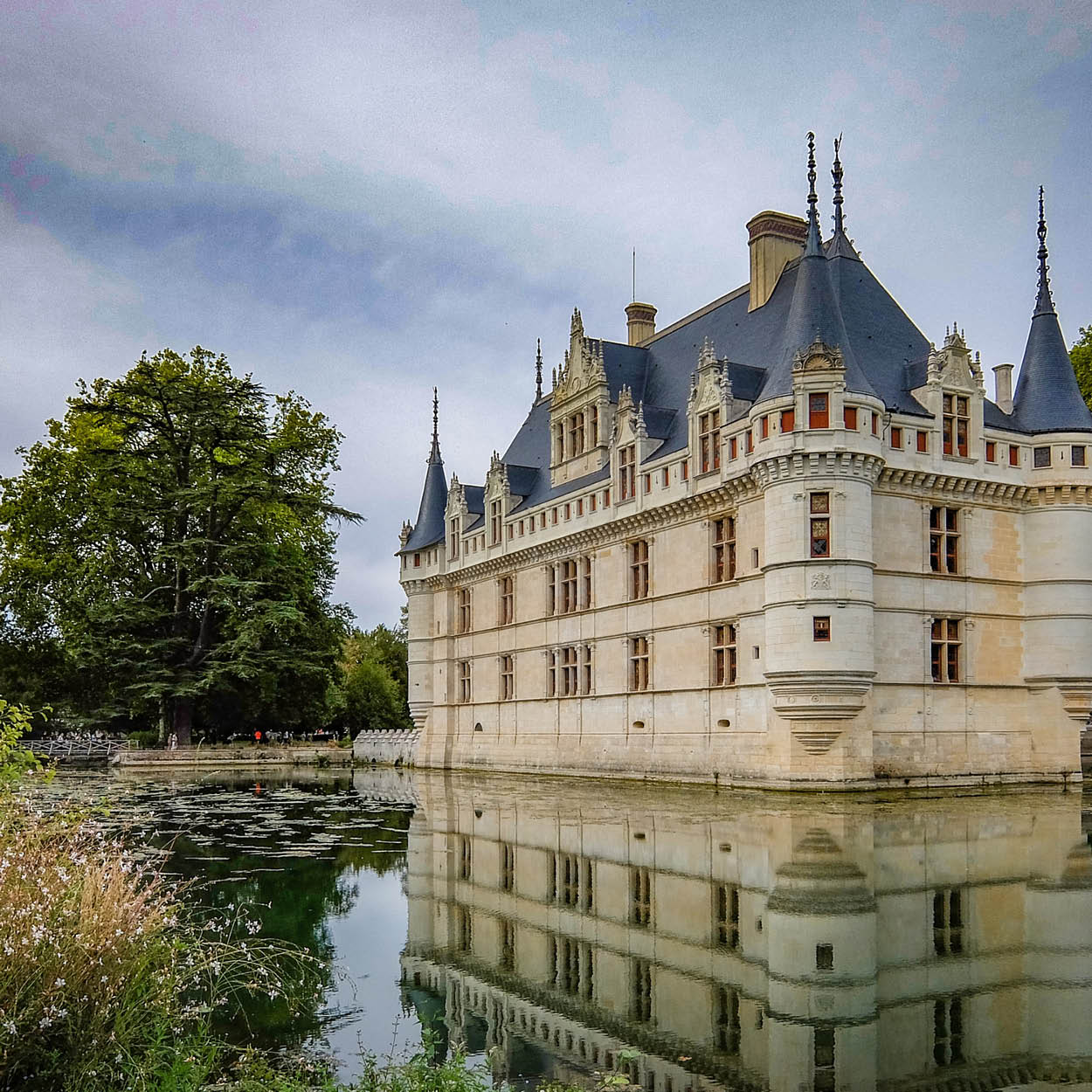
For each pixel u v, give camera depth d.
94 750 76.00
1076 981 12.88
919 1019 11.64
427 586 75.31
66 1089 8.59
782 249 53.34
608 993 12.93
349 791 44.09
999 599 45.38
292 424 75.75
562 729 58.59
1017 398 48.06
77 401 66.12
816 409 40.84
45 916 9.20
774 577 41.22
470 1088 9.25
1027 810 32.41
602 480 56.03
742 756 44.25
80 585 68.88
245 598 67.56
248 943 15.27
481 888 19.58
